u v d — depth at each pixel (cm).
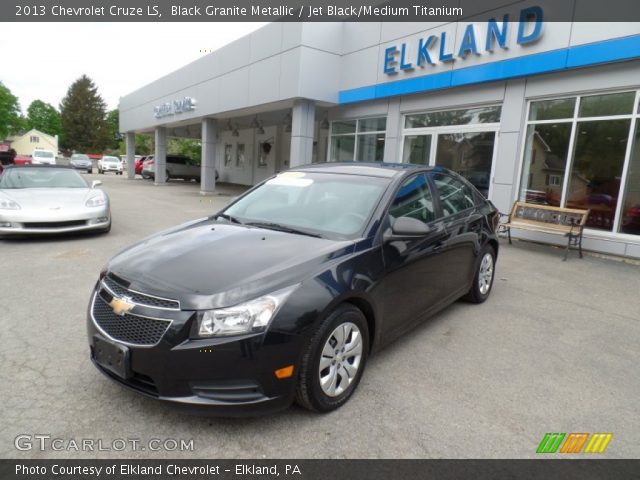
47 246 724
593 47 777
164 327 246
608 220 812
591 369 357
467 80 981
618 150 791
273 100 1337
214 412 245
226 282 258
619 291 580
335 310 278
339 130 1394
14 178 840
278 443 253
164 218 1093
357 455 245
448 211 436
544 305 513
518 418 285
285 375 252
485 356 373
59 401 286
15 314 430
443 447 254
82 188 849
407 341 397
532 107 912
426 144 1130
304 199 384
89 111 7531
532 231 887
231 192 2036
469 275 471
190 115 1914
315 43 1235
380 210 343
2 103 6544
